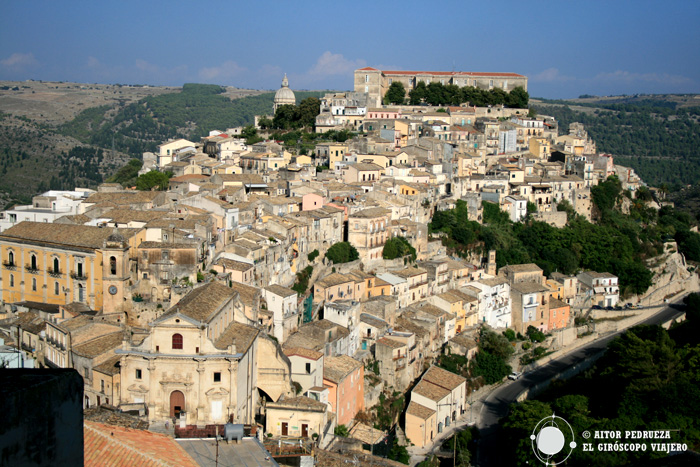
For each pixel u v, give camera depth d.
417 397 160.50
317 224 199.38
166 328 105.31
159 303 134.50
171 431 96.94
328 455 105.19
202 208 178.12
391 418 160.75
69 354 116.12
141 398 106.38
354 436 136.62
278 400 117.81
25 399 17.84
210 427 99.06
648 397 150.00
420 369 181.00
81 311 136.50
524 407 149.38
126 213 168.00
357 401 150.00
